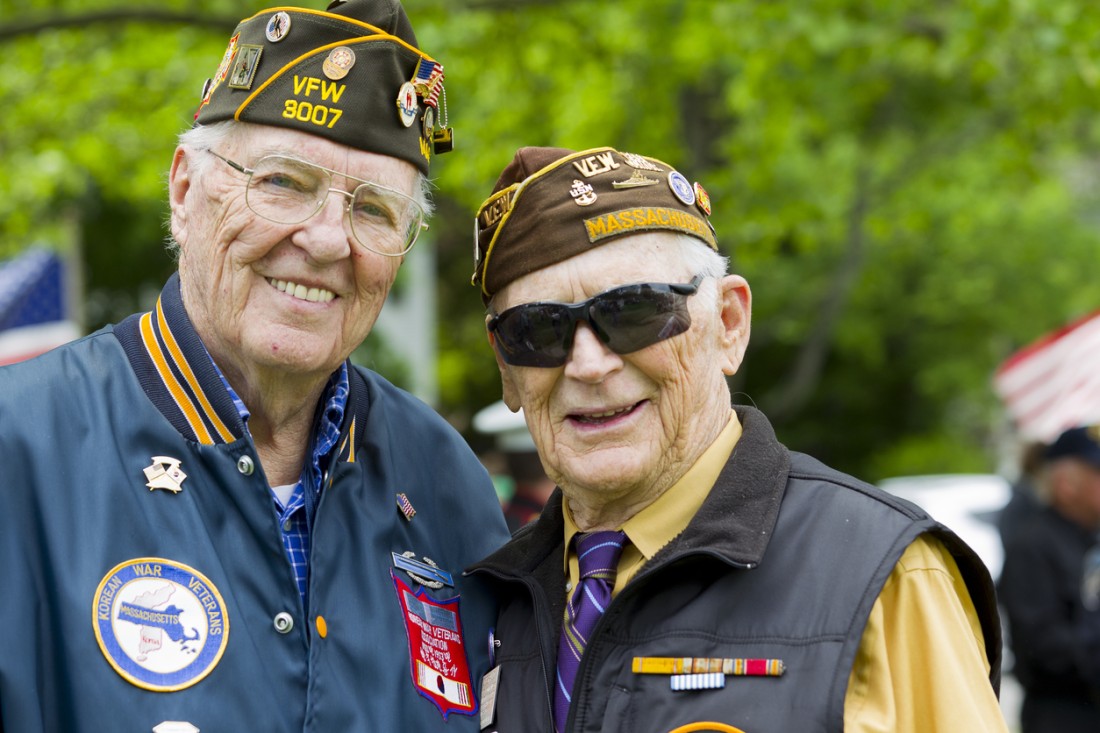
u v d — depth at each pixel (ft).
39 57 34.63
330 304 10.72
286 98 10.46
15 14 33.45
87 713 9.47
